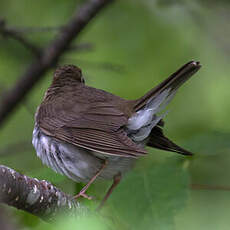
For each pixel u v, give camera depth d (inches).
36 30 445.4
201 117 553.6
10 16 556.7
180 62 556.1
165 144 336.5
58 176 287.9
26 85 482.6
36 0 553.9
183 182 266.7
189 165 296.4
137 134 320.8
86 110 335.9
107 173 333.4
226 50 555.5
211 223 466.6
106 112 327.3
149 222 257.0
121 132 312.8
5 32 433.7
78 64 521.0
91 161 325.4
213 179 464.8
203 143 301.6
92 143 310.3
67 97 359.6
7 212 289.0
